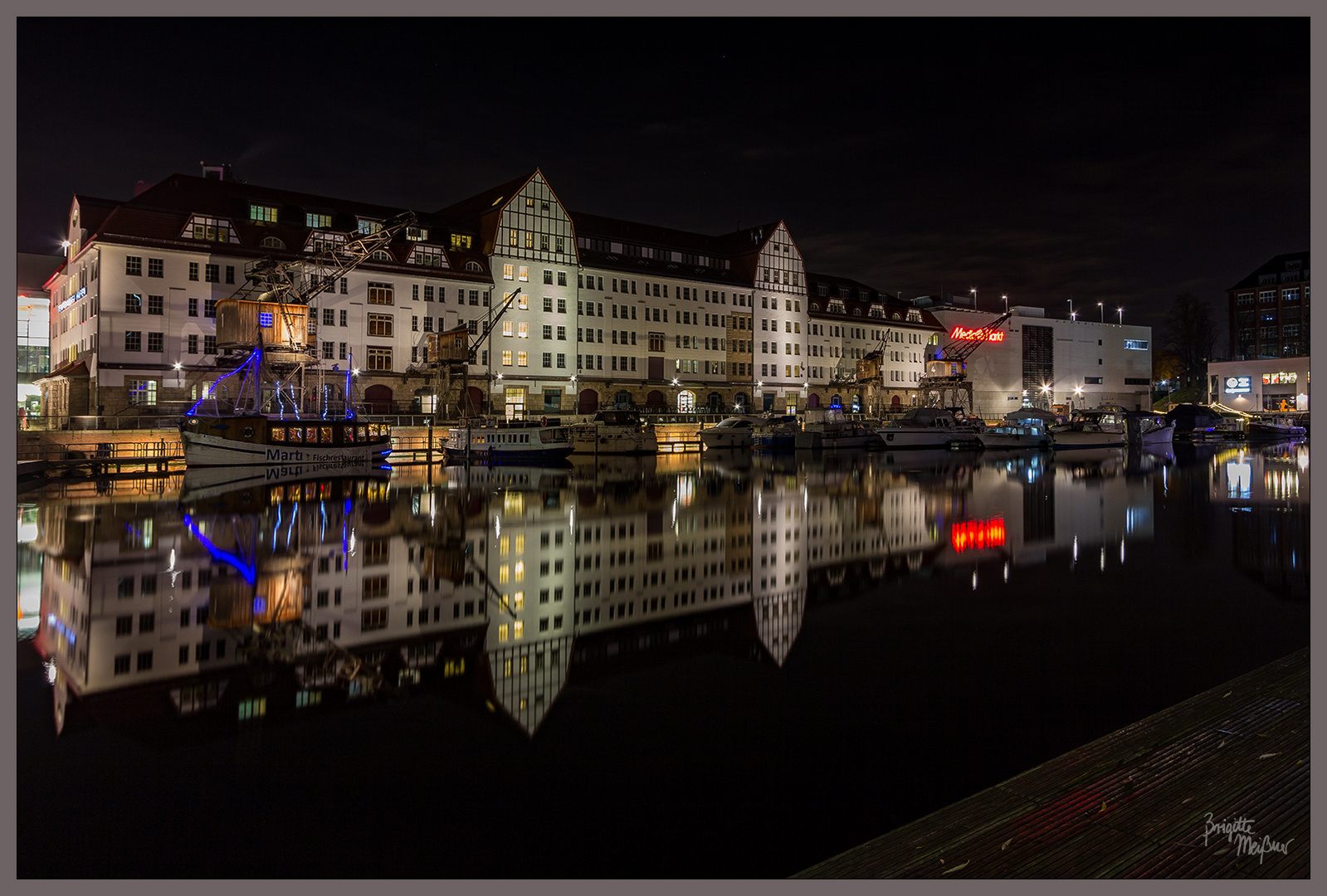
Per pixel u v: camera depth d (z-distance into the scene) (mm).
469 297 65438
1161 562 15781
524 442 50969
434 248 64125
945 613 11648
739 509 24859
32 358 71625
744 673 8969
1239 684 6781
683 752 6852
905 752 6758
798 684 8523
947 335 103312
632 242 78938
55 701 8117
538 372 69188
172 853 5312
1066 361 111375
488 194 73938
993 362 106250
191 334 52219
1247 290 134625
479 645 10141
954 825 4719
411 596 12914
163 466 40938
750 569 15117
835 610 11883
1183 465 47500
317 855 5277
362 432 44594
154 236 51688
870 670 9000
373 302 60250
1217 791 4969
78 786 6266
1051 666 9086
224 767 6590
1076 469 44344
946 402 99750
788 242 88438
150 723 7535
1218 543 17922
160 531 20219
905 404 98625
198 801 6039
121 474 39094
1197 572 14672
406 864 5129
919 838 4613
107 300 49688
